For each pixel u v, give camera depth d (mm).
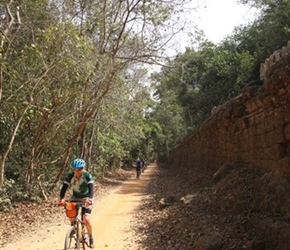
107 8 14562
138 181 27234
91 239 6902
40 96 12305
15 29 11516
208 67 27406
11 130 14055
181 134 54844
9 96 11422
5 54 10219
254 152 10375
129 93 19516
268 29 21266
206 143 19578
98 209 13281
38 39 12477
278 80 7629
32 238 9000
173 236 8258
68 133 17266
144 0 14289
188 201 11102
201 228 8234
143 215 11422
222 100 26062
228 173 11828
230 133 13539
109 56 14336
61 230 9859
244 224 7652
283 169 7684
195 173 20656
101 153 26484
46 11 12750
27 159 14969
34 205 13648
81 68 12477
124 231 9391
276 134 8461
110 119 20984
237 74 23859
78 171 6805
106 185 23188
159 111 55750
